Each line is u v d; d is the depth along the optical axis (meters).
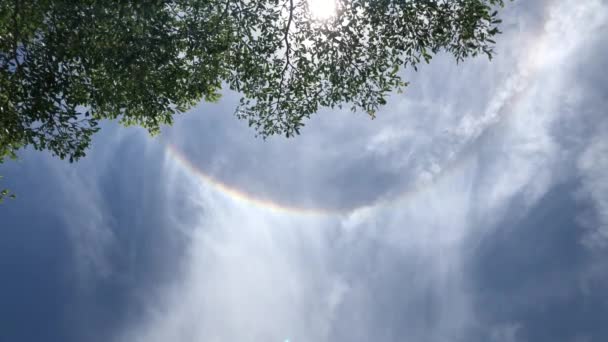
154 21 10.91
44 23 10.59
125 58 11.14
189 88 13.03
